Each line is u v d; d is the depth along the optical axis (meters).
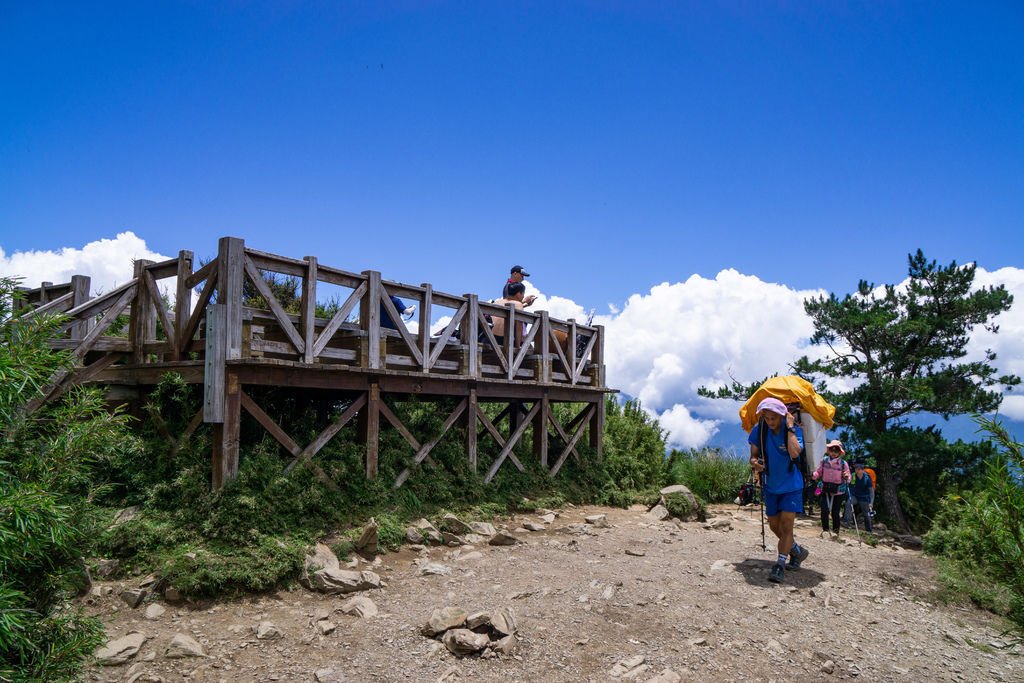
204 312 8.01
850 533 11.36
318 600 5.74
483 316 10.34
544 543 8.15
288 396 8.76
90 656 3.45
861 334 17.48
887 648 4.98
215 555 5.98
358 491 7.94
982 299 16.59
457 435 10.09
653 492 12.39
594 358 13.10
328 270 7.93
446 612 5.00
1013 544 3.84
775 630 5.21
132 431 7.51
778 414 6.57
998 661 4.85
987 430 3.82
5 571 2.89
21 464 3.08
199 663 4.39
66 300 9.02
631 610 5.51
